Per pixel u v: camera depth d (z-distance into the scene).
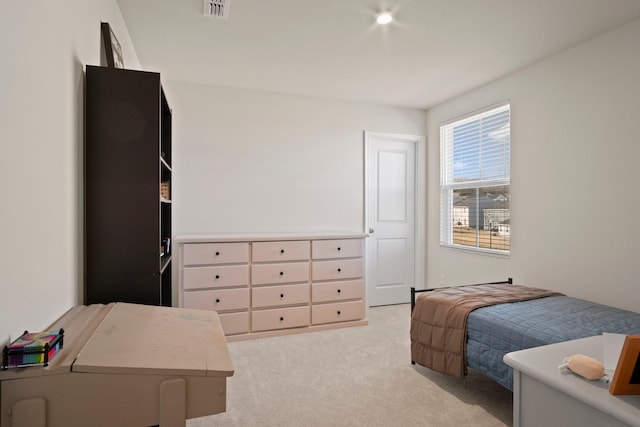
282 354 2.97
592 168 2.79
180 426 1.02
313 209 4.19
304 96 4.16
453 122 4.25
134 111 1.77
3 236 1.00
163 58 3.14
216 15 2.43
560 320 2.07
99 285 1.74
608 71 2.67
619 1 2.27
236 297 3.31
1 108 0.99
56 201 1.37
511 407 2.17
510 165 3.51
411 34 2.71
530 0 2.26
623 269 2.58
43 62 1.25
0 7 0.98
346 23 2.54
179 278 3.17
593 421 0.94
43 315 1.25
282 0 2.26
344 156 4.34
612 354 1.13
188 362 1.06
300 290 3.52
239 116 3.90
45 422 0.94
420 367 2.72
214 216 3.81
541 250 3.20
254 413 2.09
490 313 2.23
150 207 1.79
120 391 0.98
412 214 4.70
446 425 1.98
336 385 2.43
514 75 3.46
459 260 4.17
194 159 3.74
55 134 1.36
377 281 4.58
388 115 4.54
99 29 1.90
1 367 0.93
